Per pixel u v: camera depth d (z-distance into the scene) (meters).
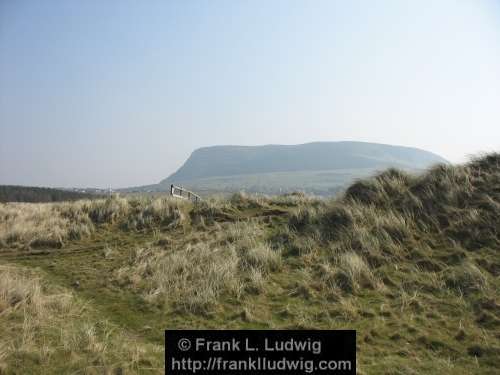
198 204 14.88
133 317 7.12
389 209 10.37
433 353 5.63
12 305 6.96
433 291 7.30
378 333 6.14
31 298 7.20
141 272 9.31
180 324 6.75
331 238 9.78
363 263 8.20
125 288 8.52
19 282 7.72
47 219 14.12
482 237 8.70
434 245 8.80
